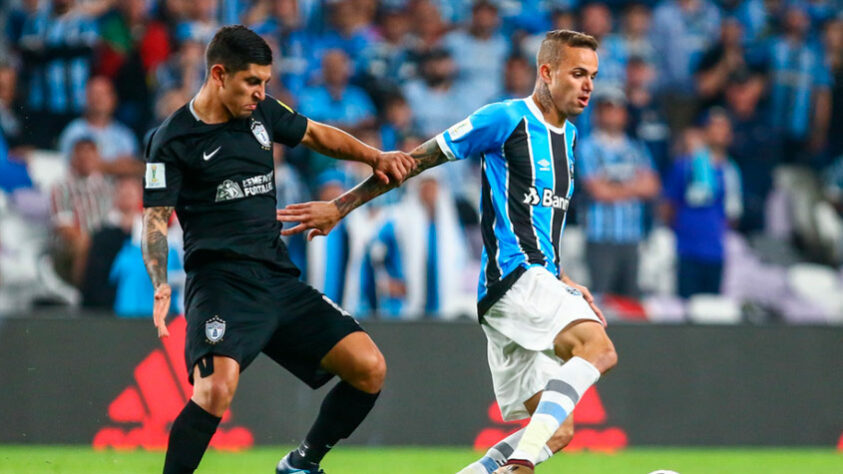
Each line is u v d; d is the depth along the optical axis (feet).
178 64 135.33
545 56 57.82
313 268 123.44
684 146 139.64
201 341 51.60
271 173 55.06
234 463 85.76
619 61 144.56
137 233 123.54
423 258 125.29
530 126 57.47
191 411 50.98
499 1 147.84
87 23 135.54
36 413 94.68
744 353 104.58
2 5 136.67
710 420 103.35
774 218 147.64
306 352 54.80
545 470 83.35
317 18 143.13
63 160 130.93
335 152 57.93
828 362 106.01
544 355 58.03
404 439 98.78
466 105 140.87
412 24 144.87
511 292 56.13
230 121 53.52
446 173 133.49
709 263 136.46
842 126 155.02
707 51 151.33
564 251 133.08
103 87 130.82
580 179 132.67
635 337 102.99
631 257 132.46
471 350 100.73
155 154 52.60
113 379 95.76
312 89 136.67
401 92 138.72
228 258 53.21
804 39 155.43
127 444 95.40
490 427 100.17
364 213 125.49
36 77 134.31
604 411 101.60
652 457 95.09
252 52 51.39
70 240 123.13
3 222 125.90
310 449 57.31
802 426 104.78
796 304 141.79
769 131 150.92
